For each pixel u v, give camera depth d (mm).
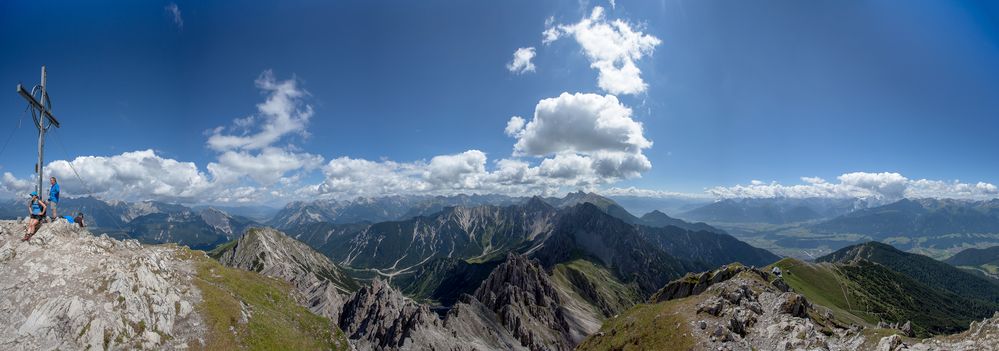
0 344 44625
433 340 168875
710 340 100375
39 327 47531
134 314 55844
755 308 109438
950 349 57844
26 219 57594
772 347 88688
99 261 58000
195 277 80062
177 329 61781
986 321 57750
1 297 48000
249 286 91438
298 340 80312
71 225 60812
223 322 68375
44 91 53031
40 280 51406
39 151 55312
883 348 67875
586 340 160000
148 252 72375
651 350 111500
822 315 103125
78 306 50656
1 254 51344
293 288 107125
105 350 50375
